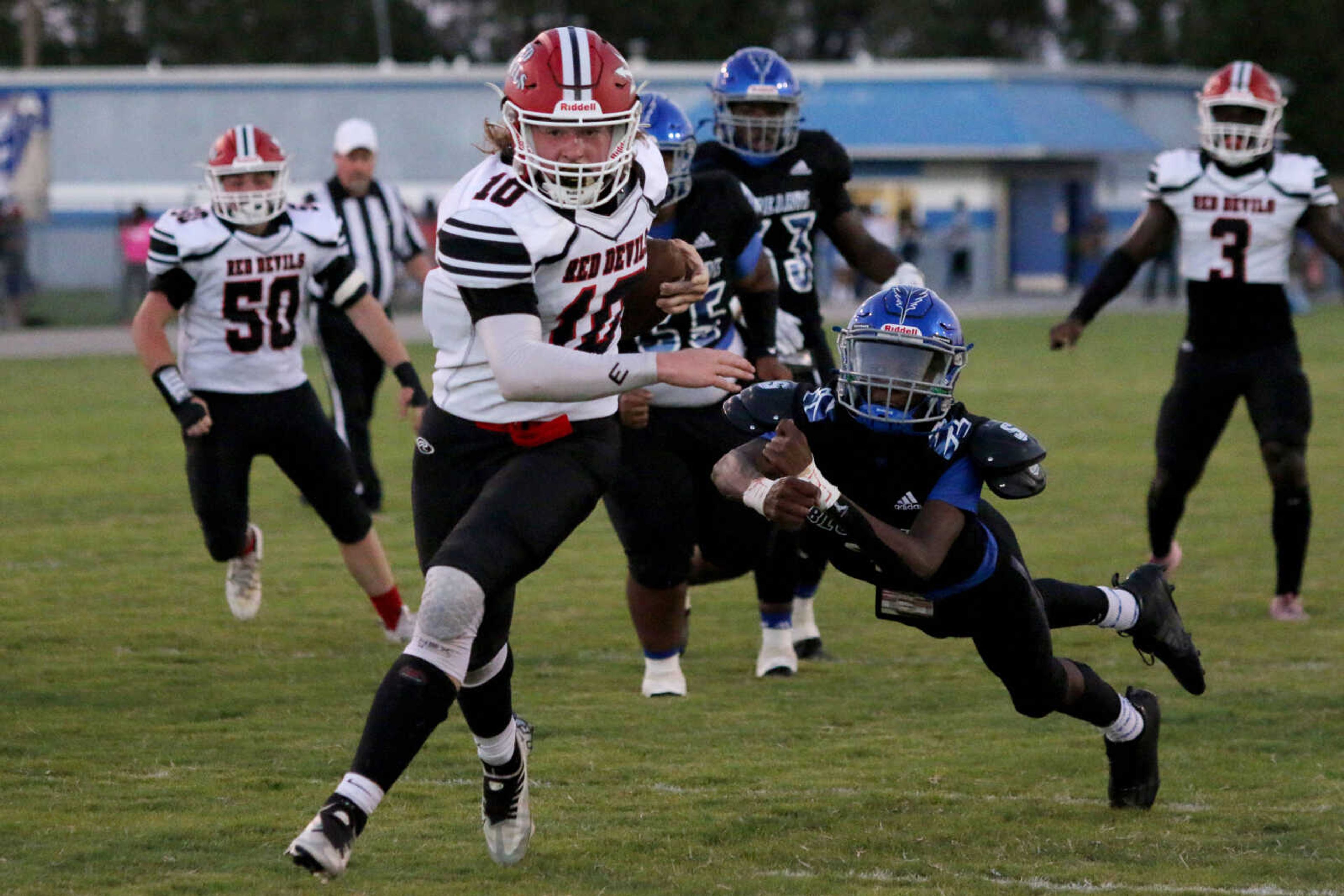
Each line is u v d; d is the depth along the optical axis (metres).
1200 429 19.41
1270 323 18.92
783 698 15.67
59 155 85.19
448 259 9.92
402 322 69.19
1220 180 18.80
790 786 12.77
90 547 23.38
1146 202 19.47
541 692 15.87
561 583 21.30
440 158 83.50
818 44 160.62
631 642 18.08
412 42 145.00
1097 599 12.20
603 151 9.99
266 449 17.33
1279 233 18.67
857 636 18.50
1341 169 121.19
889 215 91.25
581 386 9.79
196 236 16.75
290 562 22.42
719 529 16.05
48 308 73.69
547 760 13.47
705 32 137.75
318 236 17.42
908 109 90.38
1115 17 145.88
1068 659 12.03
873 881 10.62
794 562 16.22
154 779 12.83
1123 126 92.94
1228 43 121.88
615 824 11.84
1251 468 31.09
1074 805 12.32
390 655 17.30
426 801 12.48
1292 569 18.95
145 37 148.25
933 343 10.52
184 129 84.62
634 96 10.08
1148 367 50.00
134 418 38.78
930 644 18.12
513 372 9.81
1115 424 36.91
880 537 10.39
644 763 13.41
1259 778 12.95
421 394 18.12
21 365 52.47
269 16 143.25
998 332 64.00
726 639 18.41
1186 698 15.52
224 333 17.05
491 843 10.92
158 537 24.16
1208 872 10.74
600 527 25.80
